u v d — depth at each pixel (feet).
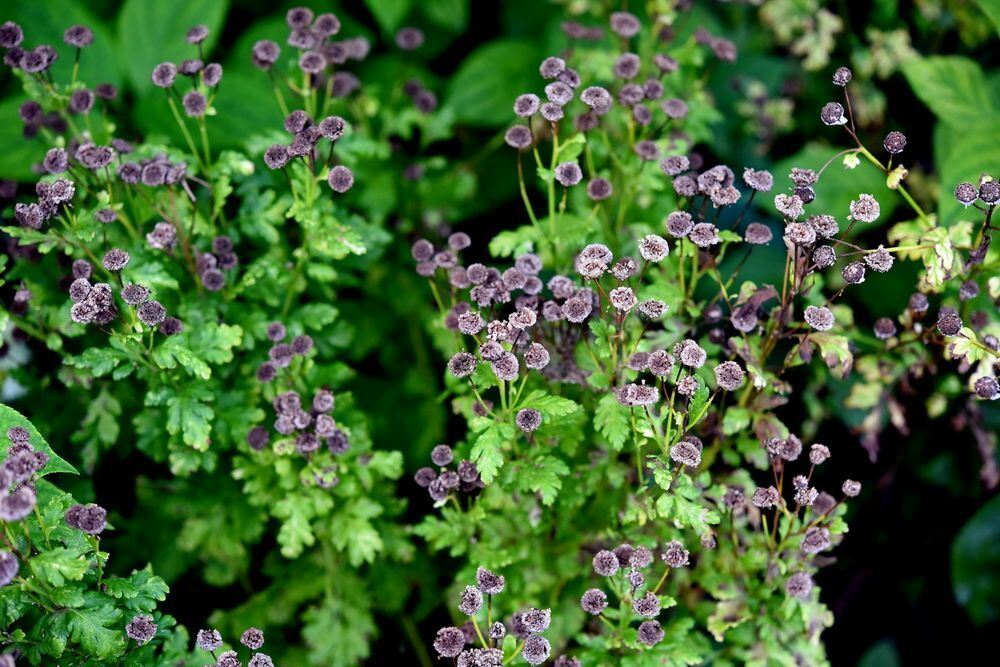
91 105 3.36
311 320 3.45
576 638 3.34
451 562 3.53
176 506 3.46
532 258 3.32
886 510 3.60
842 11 3.88
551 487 3.26
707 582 3.34
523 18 4.03
